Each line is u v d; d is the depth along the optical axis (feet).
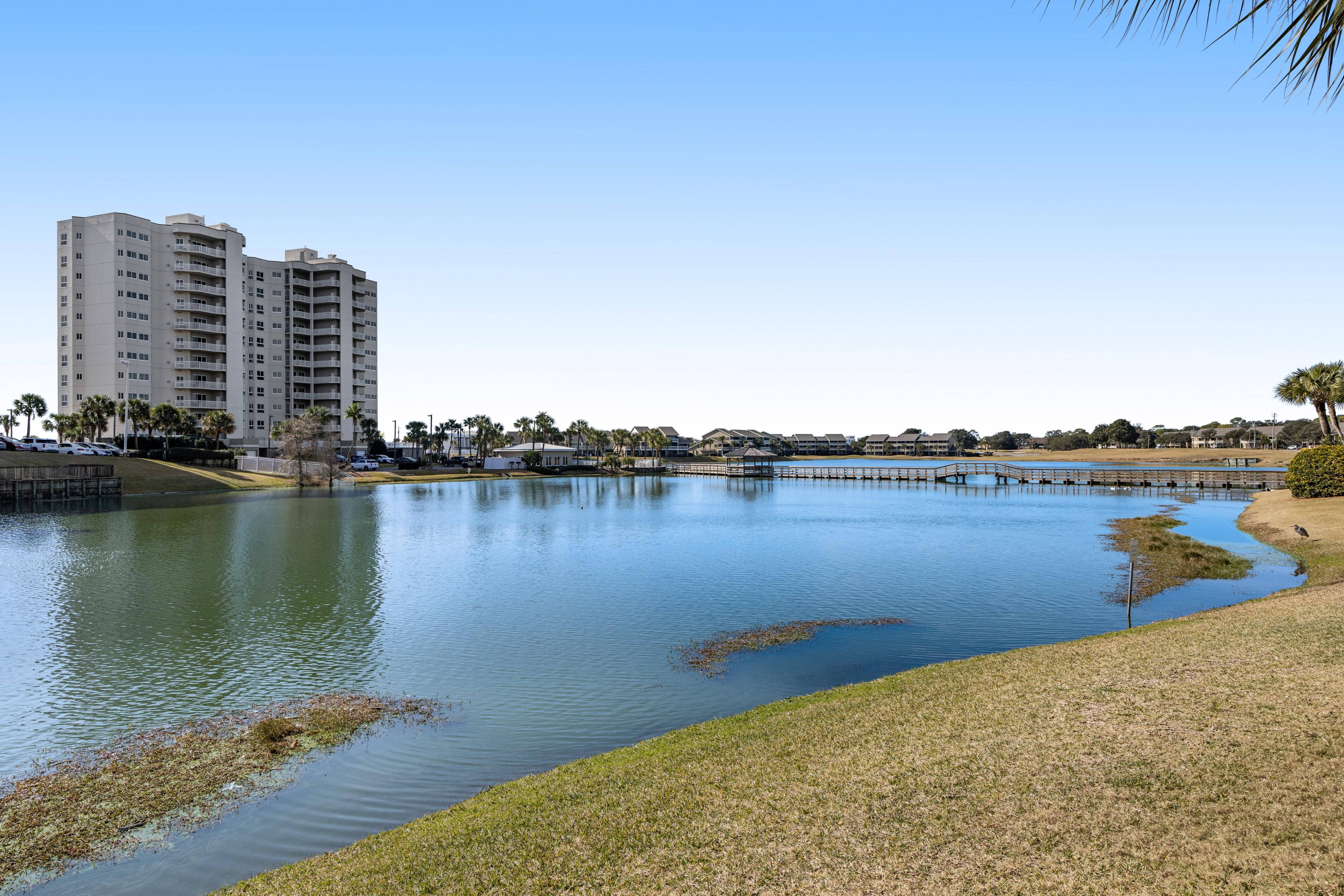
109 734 62.18
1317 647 53.16
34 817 48.21
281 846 44.47
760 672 77.41
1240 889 27.37
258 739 60.29
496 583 126.41
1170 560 136.87
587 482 460.96
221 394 446.60
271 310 497.46
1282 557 134.92
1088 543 169.48
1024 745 41.75
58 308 412.77
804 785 40.29
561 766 50.31
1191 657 55.21
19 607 106.83
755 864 32.94
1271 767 35.29
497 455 568.00
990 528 203.41
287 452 351.87
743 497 337.93
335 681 75.77
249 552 156.97
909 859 31.96
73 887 40.75
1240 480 350.43
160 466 330.34
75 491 259.80
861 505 287.48
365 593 118.73
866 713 52.54
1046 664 60.49
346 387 518.78
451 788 51.62
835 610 104.63
